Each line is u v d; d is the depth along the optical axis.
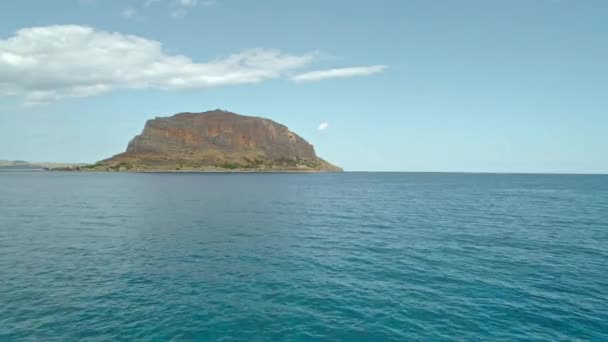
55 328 17.02
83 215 53.31
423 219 51.81
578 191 120.06
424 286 22.95
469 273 25.59
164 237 37.38
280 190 114.31
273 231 41.25
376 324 17.81
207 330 17.11
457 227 44.88
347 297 21.11
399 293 21.75
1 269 25.62
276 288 22.48
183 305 19.83
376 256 30.20
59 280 23.44
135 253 30.61
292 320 18.20
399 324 17.84
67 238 36.47
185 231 40.78
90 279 23.72
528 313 19.08
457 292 21.95
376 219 51.50
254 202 74.88
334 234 39.69
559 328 17.52
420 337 16.64
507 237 38.50
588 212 61.16
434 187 146.25
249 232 40.50
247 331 17.08
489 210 63.84
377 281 23.84
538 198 91.44
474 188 138.75
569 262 28.52
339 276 24.84
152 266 26.81
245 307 19.66
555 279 24.33
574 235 39.78
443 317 18.59
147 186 128.25
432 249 32.78
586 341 16.36
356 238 37.59
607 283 23.62
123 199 79.19
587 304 20.23
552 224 47.50
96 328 17.09
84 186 127.44
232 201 76.44
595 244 35.09
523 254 31.03
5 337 16.11
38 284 22.66
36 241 34.97
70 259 28.48
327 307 19.75
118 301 20.19
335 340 16.34
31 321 17.66
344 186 146.62
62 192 98.88
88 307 19.36
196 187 124.44
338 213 58.00
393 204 74.12
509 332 17.14
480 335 16.84
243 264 27.59
